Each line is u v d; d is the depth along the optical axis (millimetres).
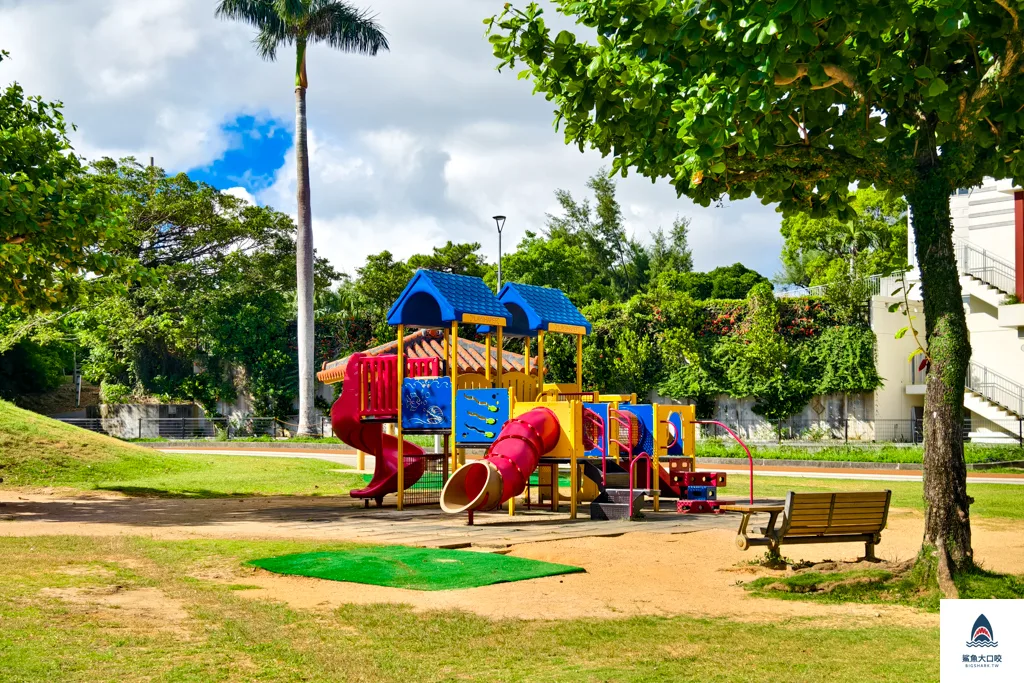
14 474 22359
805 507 10227
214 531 13352
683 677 6148
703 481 18484
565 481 24891
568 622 7730
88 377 56344
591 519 16062
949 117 9273
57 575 9273
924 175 9898
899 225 53906
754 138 8938
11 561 10008
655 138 9953
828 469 29812
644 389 46062
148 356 55812
